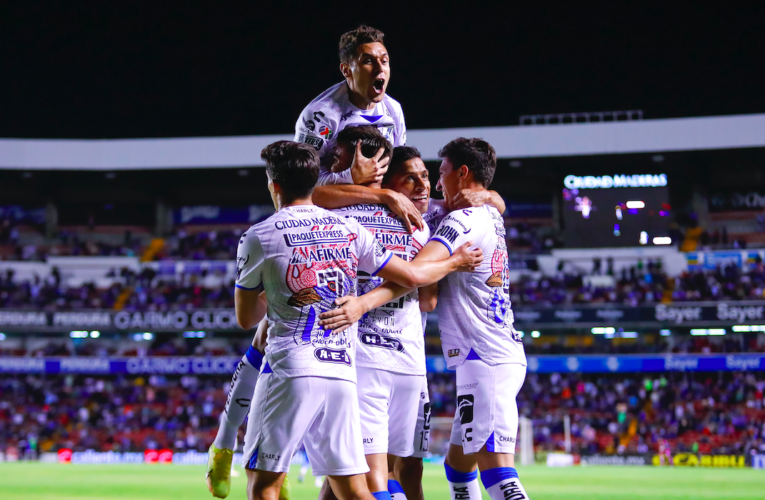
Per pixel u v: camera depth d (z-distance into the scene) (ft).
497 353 15.55
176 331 116.98
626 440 106.52
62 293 124.67
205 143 124.88
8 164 123.54
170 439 111.34
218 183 138.62
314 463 13.38
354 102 17.46
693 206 130.72
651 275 121.08
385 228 15.05
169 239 138.31
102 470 78.59
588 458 100.22
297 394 12.77
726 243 124.57
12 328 116.16
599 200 125.49
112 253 134.82
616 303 113.29
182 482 59.72
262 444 12.89
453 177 16.53
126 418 115.96
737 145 114.01
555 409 113.50
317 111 16.96
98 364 116.67
